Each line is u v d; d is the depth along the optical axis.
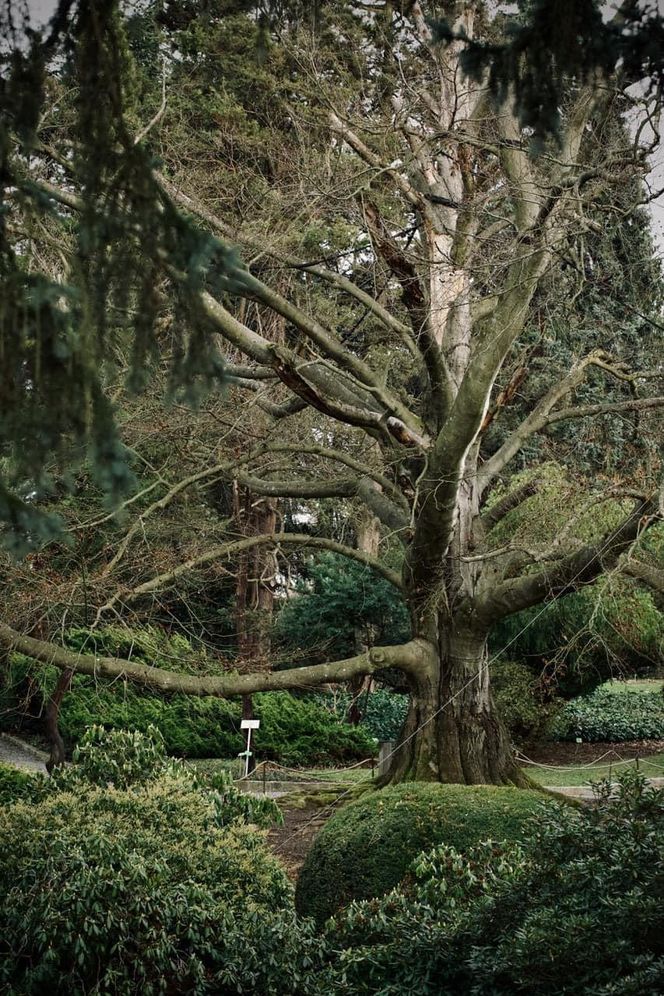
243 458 14.68
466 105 14.84
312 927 8.48
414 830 10.39
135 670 13.46
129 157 3.72
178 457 15.31
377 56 15.42
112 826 8.87
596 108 11.80
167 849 8.80
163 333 8.46
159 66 16.14
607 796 7.41
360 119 14.27
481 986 6.73
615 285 13.88
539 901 6.85
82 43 3.76
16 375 3.45
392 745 16.45
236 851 9.33
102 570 13.52
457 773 14.58
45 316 3.48
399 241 15.59
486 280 12.68
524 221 12.95
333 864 10.53
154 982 7.62
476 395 12.20
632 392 14.52
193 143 15.89
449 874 8.81
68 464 3.67
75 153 3.76
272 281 16.88
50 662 13.17
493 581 14.77
